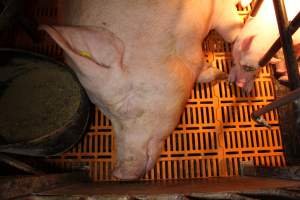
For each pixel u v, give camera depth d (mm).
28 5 2443
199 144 2213
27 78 1979
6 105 1905
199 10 1791
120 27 1659
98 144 2203
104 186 1527
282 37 1265
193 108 2271
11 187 926
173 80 1689
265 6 1914
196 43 1825
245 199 1012
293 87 1188
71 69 1950
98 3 1693
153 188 1333
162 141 1872
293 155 2086
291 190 1028
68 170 2123
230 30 2170
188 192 1077
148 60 1654
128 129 1756
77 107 1897
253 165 2035
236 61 2105
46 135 1731
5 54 1996
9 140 1810
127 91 1661
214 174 2158
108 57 1613
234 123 2252
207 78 2160
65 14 1900
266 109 1411
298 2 1735
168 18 1695
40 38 2396
